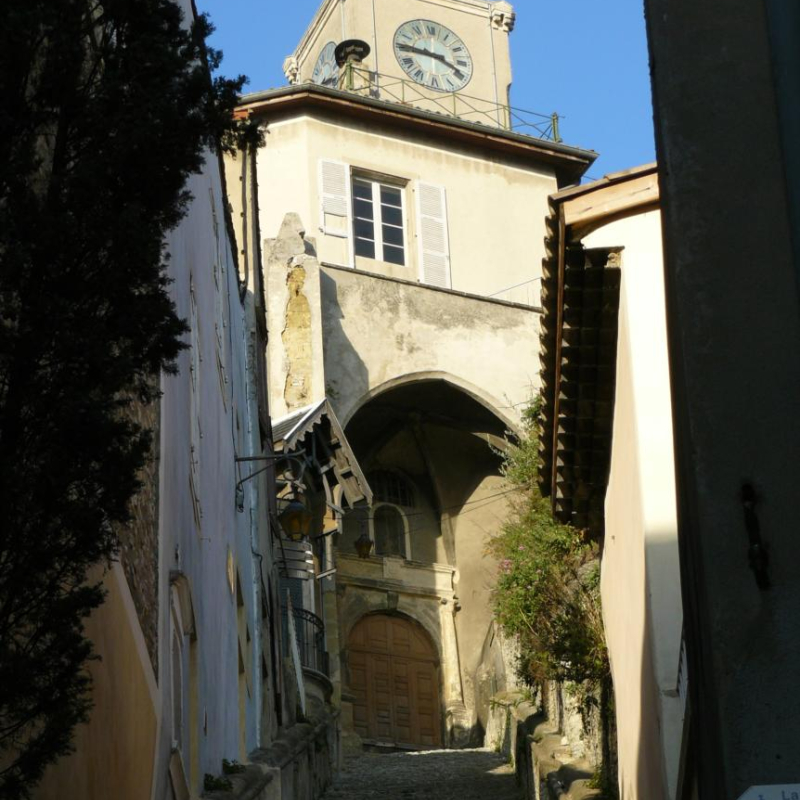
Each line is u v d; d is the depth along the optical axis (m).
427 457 38.41
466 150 37.38
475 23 40.69
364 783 24.88
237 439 18.62
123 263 5.25
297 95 35.69
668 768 9.83
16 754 5.49
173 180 5.55
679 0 6.58
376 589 37.28
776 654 5.72
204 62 5.95
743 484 5.94
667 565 10.20
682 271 6.21
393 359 34.34
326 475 28.73
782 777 5.57
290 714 22.92
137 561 8.36
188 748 11.26
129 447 5.31
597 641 15.34
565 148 37.78
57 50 5.25
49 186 5.26
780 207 6.23
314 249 33.84
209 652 12.98
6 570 5.07
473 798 21.12
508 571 19.23
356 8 39.62
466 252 36.50
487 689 34.53
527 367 35.53
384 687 36.69
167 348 5.43
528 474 22.69
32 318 5.02
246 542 18.61
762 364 6.07
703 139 6.36
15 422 5.06
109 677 7.16
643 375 10.51
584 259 10.75
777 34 6.25
